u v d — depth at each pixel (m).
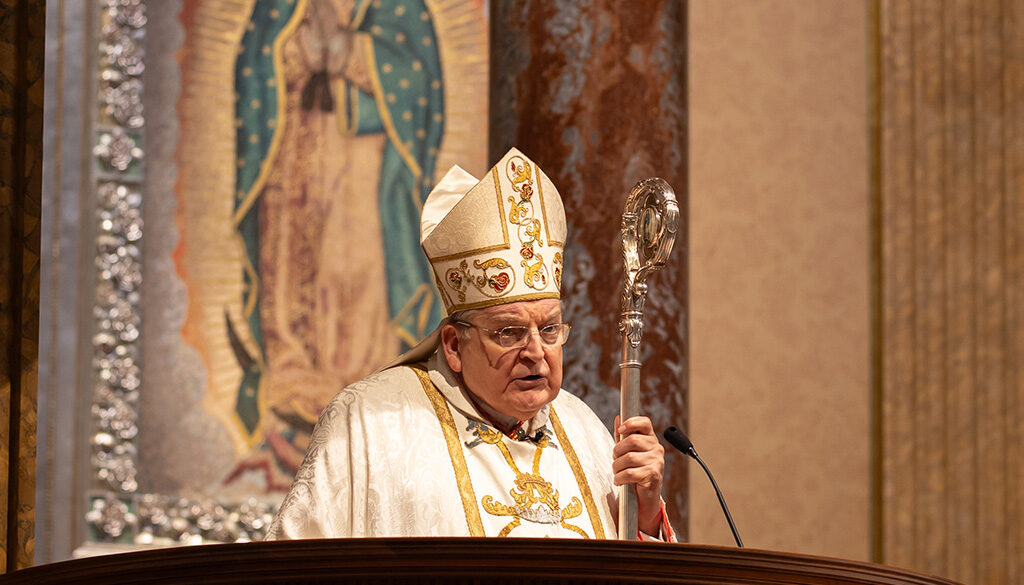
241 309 13.12
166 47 13.45
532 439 5.61
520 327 5.30
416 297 13.31
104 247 13.09
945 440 11.61
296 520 5.02
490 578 2.96
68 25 13.26
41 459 12.55
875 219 12.04
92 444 12.77
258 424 12.95
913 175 11.91
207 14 13.51
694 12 12.62
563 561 2.95
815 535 11.98
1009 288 11.72
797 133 12.57
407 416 5.42
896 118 11.97
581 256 8.08
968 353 11.68
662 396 8.22
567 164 8.19
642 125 8.28
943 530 11.49
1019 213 11.77
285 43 13.53
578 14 8.32
